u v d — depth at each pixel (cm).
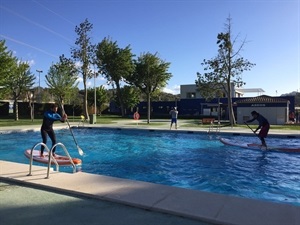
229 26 2966
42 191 605
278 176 909
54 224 435
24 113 4738
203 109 5400
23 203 529
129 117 5091
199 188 782
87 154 1316
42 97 5203
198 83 3116
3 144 1625
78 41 3919
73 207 508
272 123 3291
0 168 795
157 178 888
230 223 430
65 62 4066
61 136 2031
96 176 705
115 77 5356
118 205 518
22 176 704
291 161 1141
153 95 5991
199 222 443
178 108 5719
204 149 1447
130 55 5322
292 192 746
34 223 438
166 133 2178
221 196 549
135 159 1194
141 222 442
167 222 442
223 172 962
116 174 938
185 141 1766
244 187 790
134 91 5694
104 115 5628
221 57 2978
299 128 2464
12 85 3259
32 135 2027
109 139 1875
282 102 3259
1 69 2792
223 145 1581
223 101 5097
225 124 2998
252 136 1955
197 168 1023
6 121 3192
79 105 5353
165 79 5400
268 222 432
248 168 1020
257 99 3491
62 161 1016
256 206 496
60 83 4144
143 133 2203
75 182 649
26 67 3381
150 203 510
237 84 3002
